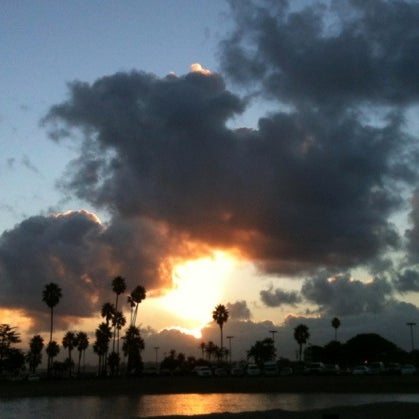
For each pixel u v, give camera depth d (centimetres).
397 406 5488
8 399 9338
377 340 17350
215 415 4884
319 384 10225
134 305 15812
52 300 14575
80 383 11381
